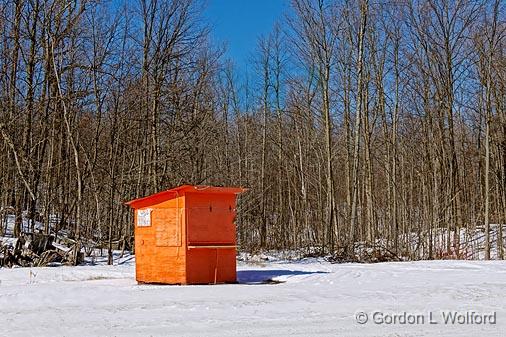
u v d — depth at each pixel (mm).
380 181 43906
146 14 29578
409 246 29469
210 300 10281
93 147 29500
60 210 28906
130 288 12250
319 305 9789
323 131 43281
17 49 25969
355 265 19953
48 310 9430
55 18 25484
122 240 24516
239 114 46344
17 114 25938
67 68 26266
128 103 28000
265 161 46656
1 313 9203
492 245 32156
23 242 20422
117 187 27312
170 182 28688
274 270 17125
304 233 39969
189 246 13273
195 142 30375
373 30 34312
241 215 35875
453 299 10453
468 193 41344
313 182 45344
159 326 8086
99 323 8312
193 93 32594
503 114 34906
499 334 7566
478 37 30188
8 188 25797
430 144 35406
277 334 7570
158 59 29422
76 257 20422
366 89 33688
